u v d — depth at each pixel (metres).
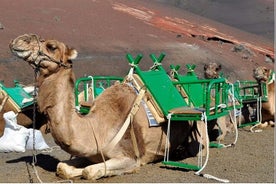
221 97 7.63
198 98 8.56
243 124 11.38
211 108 7.18
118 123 6.29
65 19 28.20
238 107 8.81
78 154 5.98
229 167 6.98
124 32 29.08
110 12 33.69
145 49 26.23
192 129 7.59
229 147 8.59
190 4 61.94
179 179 6.16
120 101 6.39
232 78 27.03
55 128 5.79
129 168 6.29
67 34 25.08
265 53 36.38
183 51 28.06
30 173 6.59
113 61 22.88
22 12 27.09
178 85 8.17
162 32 32.06
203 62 27.16
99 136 6.10
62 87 5.82
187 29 35.94
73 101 5.94
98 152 6.08
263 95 11.41
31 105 9.51
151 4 43.50
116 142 6.16
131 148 6.36
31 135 8.50
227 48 33.78
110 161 6.12
